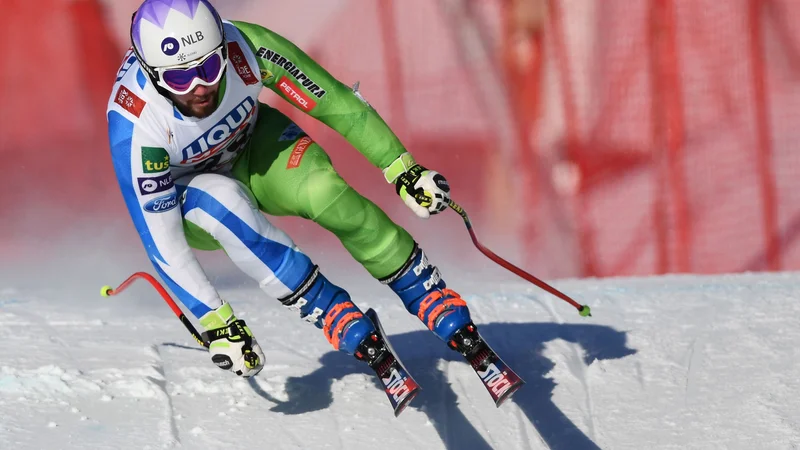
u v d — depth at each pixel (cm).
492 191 3903
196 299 1138
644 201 3841
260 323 1664
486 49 3938
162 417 1220
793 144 3831
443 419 1250
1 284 2639
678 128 3862
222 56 1061
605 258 3819
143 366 1372
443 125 3938
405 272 1205
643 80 3888
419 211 1202
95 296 2030
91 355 1425
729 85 3856
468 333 1173
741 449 1161
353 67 3959
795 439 1173
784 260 3788
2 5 3775
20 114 3778
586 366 1426
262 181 1222
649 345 1499
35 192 3647
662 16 3869
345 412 1259
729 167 3834
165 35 1029
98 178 3731
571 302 1320
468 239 3575
